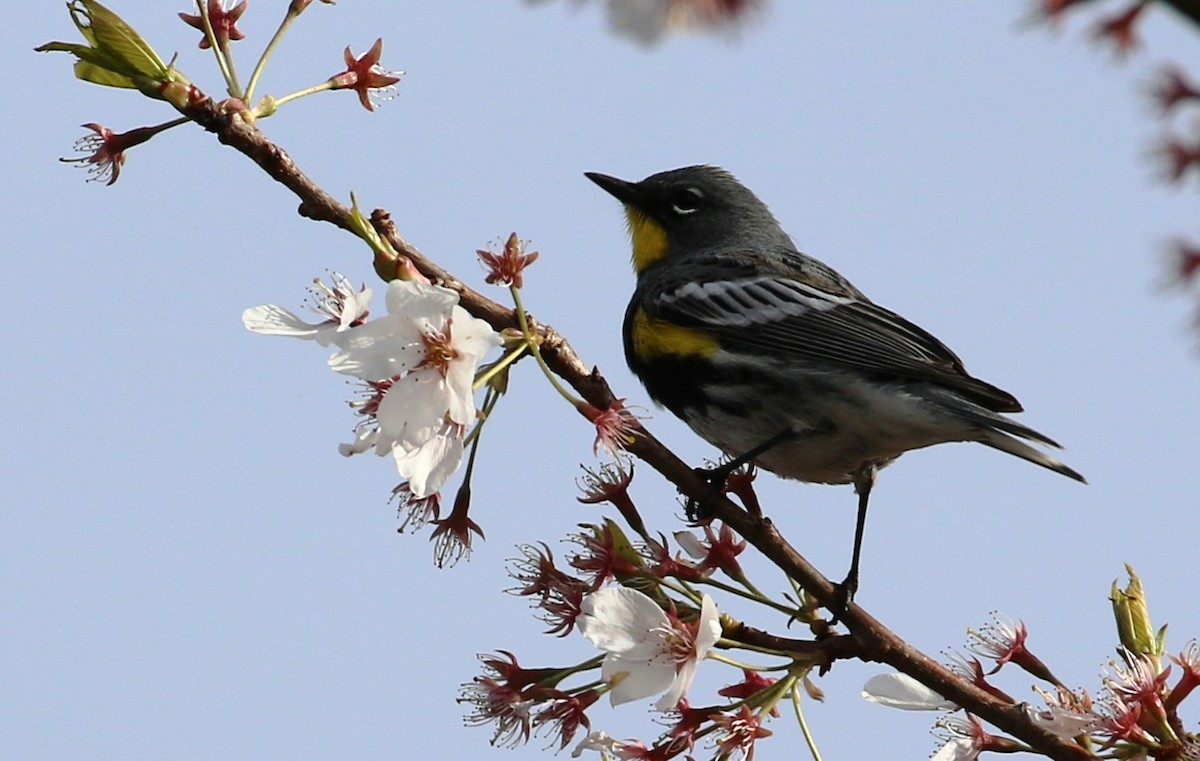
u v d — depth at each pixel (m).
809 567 10.69
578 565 10.21
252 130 10.07
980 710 10.49
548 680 10.15
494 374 9.52
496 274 9.79
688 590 10.47
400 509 10.51
